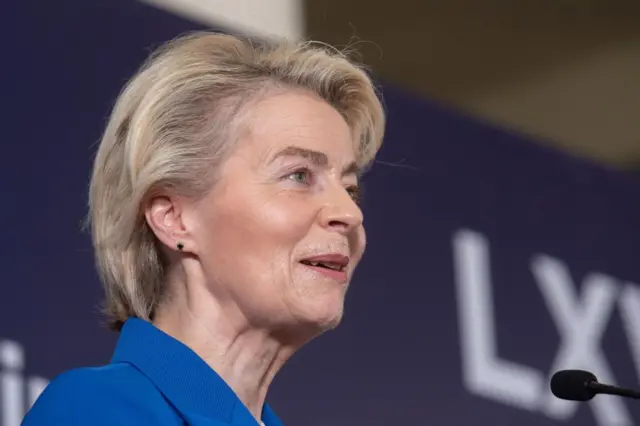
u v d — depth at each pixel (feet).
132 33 27.07
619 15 43.78
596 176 38.22
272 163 14.12
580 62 44.32
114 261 14.46
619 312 37.14
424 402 31.17
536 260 35.37
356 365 29.99
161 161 14.06
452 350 32.27
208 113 14.25
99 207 14.52
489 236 34.35
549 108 44.96
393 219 32.01
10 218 24.29
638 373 36.78
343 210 14.07
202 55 14.57
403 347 31.17
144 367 13.57
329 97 15.26
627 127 45.75
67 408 12.81
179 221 14.23
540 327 34.63
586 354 35.60
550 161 36.94
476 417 32.27
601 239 37.65
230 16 31.71
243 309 13.98
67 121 25.54
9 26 25.04
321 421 28.84
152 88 14.32
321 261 13.99
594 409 35.06
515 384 33.45
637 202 39.24
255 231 13.85
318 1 36.04
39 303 24.35
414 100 33.60
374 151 15.81
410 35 40.55
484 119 35.32
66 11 26.00
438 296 32.40
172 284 14.43
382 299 31.12
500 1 41.96
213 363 14.10
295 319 13.87
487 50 42.91
